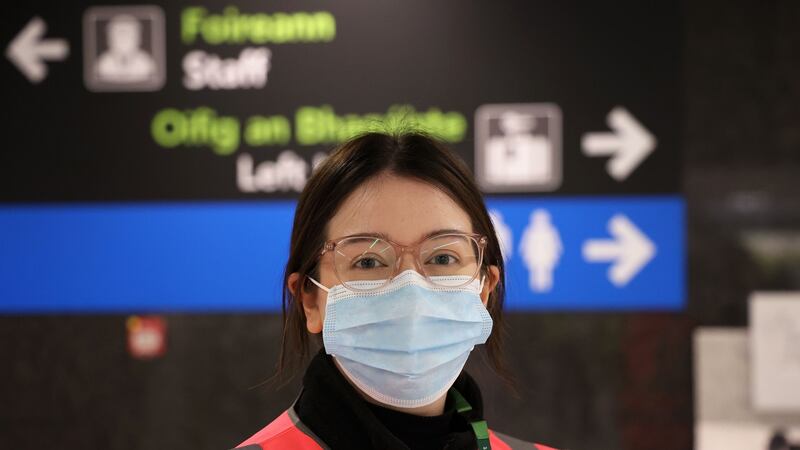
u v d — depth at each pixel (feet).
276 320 8.84
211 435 8.86
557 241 8.79
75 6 8.95
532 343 8.77
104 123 8.92
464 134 8.79
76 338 8.88
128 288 8.87
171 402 8.87
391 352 3.26
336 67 8.85
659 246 8.74
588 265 8.79
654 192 8.75
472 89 8.79
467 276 3.40
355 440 3.21
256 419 8.84
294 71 8.87
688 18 8.75
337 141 8.81
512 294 8.79
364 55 8.83
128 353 8.88
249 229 8.86
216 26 8.91
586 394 8.71
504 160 8.79
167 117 8.91
